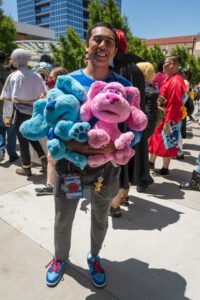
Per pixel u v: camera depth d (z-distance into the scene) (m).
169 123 3.26
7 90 3.12
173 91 3.12
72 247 2.05
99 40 1.29
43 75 3.96
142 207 2.74
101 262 1.91
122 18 11.45
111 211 2.52
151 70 2.52
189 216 2.57
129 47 11.79
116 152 1.31
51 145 1.22
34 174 3.55
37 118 1.34
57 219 1.55
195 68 28.44
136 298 1.62
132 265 1.89
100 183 1.41
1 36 13.53
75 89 1.23
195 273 1.83
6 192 2.98
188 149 5.24
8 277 1.75
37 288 1.67
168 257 1.99
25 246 2.06
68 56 12.91
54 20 106.50
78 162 1.28
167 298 1.63
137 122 1.34
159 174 3.70
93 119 1.31
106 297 1.62
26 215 2.49
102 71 1.38
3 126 3.95
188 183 3.28
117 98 1.16
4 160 4.11
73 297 1.62
